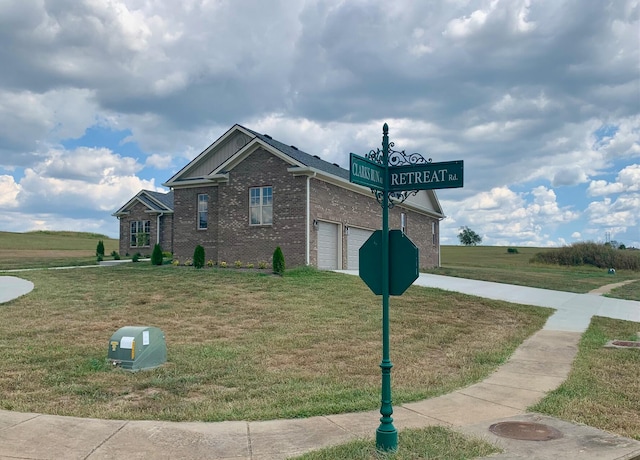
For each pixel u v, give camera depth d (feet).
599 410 22.94
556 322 48.70
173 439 18.65
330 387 25.68
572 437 19.30
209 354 31.94
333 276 67.00
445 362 32.07
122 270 76.89
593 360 32.89
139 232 125.29
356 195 88.69
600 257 167.02
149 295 53.88
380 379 27.40
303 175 75.66
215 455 17.26
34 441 18.26
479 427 20.40
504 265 170.09
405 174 19.04
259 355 32.07
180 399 23.63
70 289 58.03
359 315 45.34
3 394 23.89
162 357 29.78
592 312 55.88
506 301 59.36
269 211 78.43
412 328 41.65
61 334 36.96
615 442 18.79
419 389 25.86
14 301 50.31
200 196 88.48
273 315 44.70
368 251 18.98
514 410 22.80
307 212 75.25
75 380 26.32
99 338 35.91
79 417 20.93
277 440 18.66
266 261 77.66
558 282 94.12
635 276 136.56
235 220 80.53
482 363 31.91
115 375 27.20
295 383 26.32
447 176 18.31
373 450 17.48
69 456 17.03
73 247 181.68
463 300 56.65
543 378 28.43
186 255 88.48
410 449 17.70
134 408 22.27
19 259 123.85
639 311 58.39
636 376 29.25
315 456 16.94
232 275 67.26
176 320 42.73
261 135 84.58
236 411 21.88
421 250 116.26
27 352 31.45
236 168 80.94
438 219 127.65
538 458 17.21
